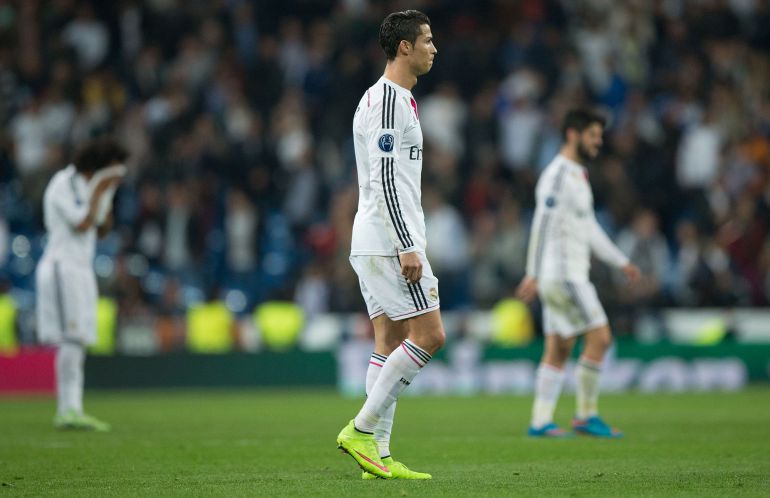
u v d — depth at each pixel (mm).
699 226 70000
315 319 63750
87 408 48312
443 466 26078
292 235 71375
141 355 60469
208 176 71500
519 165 74125
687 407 47844
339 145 74938
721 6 84312
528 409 47625
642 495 20453
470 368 61594
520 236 67000
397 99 22891
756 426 38125
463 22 81250
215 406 49406
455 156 74500
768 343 63406
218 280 69375
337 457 28219
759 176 74625
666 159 73812
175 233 67562
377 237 23016
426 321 22844
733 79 81750
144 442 32500
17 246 67562
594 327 34375
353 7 80438
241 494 20594
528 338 63750
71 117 74312
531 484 22125
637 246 65375
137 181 71938
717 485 21969
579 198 34531
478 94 77938
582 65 80000
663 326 64688
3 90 76312
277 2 83375
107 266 66000
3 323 59938
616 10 82562
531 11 82812
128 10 81250
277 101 76875
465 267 67812
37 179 68562
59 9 79812
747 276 68688
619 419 41344
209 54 77188
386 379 22859
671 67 81750
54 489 21672
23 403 52625
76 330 36531
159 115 74188
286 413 45062
